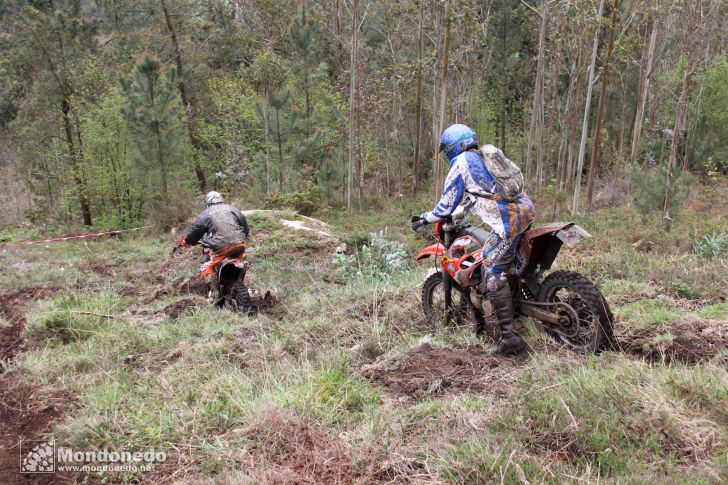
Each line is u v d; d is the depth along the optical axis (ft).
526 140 75.92
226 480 10.24
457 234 16.70
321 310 21.35
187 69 73.10
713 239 28.81
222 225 22.61
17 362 16.76
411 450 11.04
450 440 11.18
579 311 15.01
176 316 22.22
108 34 72.69
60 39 57.21
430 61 51.01
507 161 14.79
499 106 78.07
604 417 11.01
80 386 14.85
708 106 66.13
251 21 89.76
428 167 81.35
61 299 24.18
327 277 28.91
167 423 12.40
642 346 14.88
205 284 27.04
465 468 9.99
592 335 14.64
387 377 14.60
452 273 16.28
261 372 15.15
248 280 27.96
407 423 12.05
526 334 16.28
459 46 58.70
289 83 58.59
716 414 11.00
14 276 32.01
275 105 57.00
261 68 55.77
